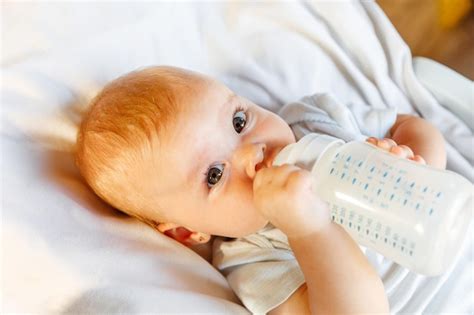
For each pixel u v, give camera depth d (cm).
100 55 103
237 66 115
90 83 102
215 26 115
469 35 142
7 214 78
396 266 96
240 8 116
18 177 84
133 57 107
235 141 83
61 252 78
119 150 85
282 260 91
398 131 109
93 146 87
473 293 97
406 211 68
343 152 74
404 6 150
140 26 107
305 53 119
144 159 84
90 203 89
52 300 75
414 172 70
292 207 71
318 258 75
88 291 76
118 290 77
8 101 93
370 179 71
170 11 111
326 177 73
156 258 85
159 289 79
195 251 101
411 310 95
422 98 118
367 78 122
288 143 86
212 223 86
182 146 82
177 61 112
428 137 104
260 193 73
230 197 82
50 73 98
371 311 76
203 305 81
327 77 121
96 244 81
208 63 115
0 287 75
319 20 122
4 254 76
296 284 86
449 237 67
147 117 83
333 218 75
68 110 98
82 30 103
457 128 116
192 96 84
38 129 94
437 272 70
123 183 87
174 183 84
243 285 89
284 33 118
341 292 75
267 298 86
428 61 122
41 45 100
